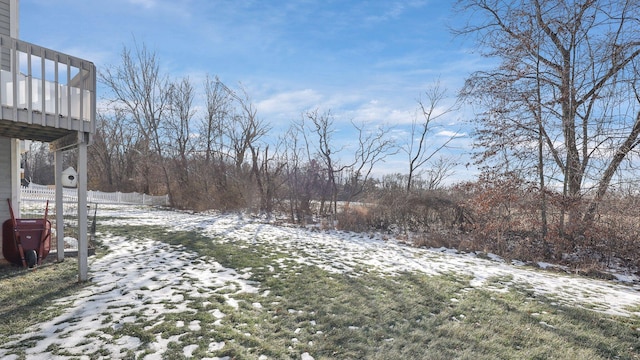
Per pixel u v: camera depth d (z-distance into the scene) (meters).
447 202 13.05
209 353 3.19
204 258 7.32
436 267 7.60
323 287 5.61
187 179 21.81
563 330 4.11
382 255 8.90
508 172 10.88
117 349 3.20
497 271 7.41
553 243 9.91
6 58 6.34
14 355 3.05
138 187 27.34
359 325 4.12
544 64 10.62
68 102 5.10
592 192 9.57
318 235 12.22
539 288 6.02
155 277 5.68
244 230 12.20
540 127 10.47
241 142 21.55
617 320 4.50
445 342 3.69
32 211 13.89
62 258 6.72
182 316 4.01
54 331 3.55
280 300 4.90
